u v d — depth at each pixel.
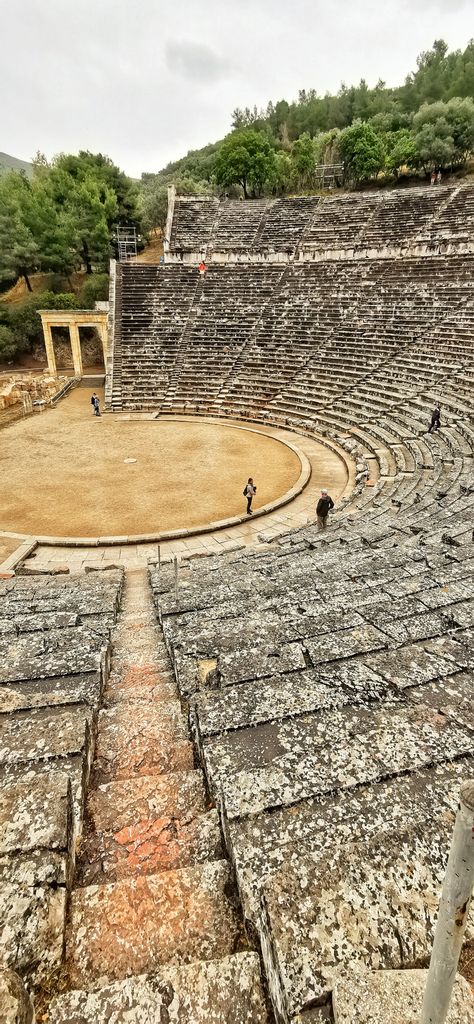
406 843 2.61
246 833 2.94
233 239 49.31
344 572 8.97
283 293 39.88
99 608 9.16
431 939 2.13
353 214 48.25
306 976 2.00
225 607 7.77
